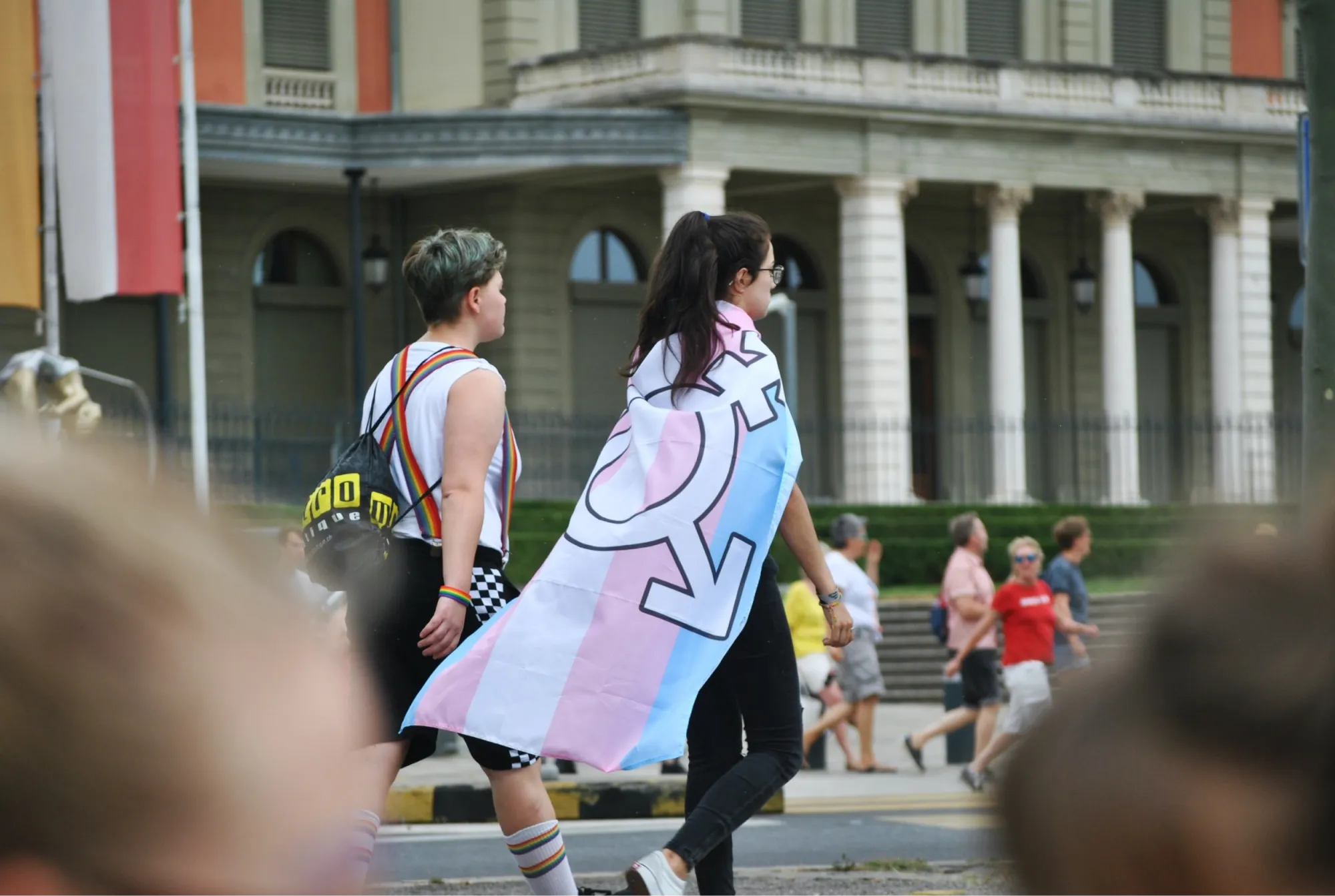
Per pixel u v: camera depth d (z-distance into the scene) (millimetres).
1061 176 84438
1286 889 1760
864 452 79938
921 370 92312
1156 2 95625
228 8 77750
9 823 1621
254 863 1674
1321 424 15250
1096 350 95500
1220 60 96688
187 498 1755
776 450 12219
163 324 76500
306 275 82500
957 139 81688
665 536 11953
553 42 82750
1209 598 1827
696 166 75375
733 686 12531
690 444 12141
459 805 26828
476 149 74062
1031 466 94250
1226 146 88750
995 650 35594
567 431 78562
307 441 69562
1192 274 98562
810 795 32812
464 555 11953
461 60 82750
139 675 1645
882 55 79188
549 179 80000
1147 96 85938
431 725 11664
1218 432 88000
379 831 2473
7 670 1617
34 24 52188
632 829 26047
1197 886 1789
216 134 72000
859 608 37375
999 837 1930
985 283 91625
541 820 12172
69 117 51375
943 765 39125
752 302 12844
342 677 1774
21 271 50312
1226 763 1782
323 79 82500
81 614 1639
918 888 18156
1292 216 95250
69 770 1620
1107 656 1906
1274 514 1899
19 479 1679
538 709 11602
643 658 11727
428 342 12766
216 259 79938
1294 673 1766
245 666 1694
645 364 12664
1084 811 1856
